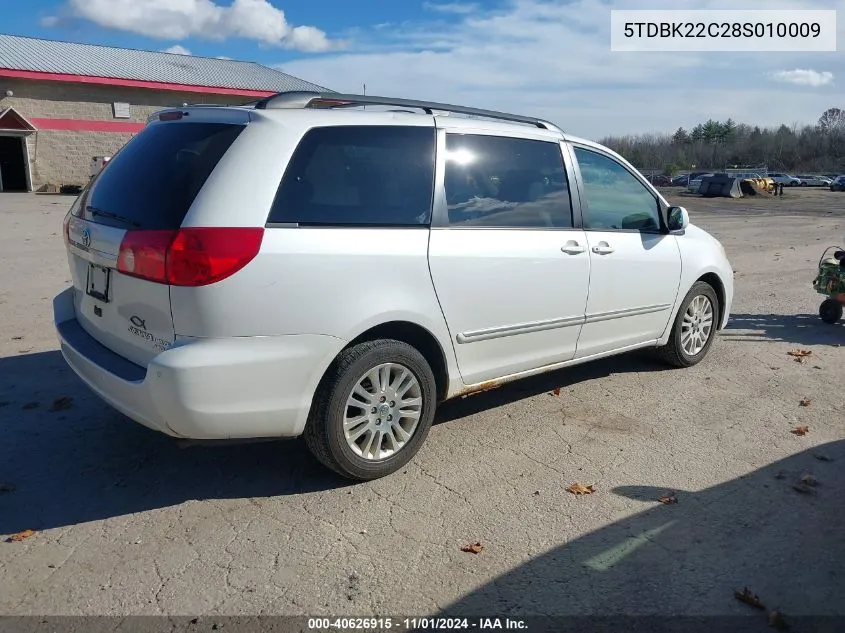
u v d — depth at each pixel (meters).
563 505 3.66
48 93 29.31
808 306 8.74
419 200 3.88
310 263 3.40
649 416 4.90
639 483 3.93
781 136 105.38
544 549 3.27
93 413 4.65
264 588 2.94
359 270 3.56
